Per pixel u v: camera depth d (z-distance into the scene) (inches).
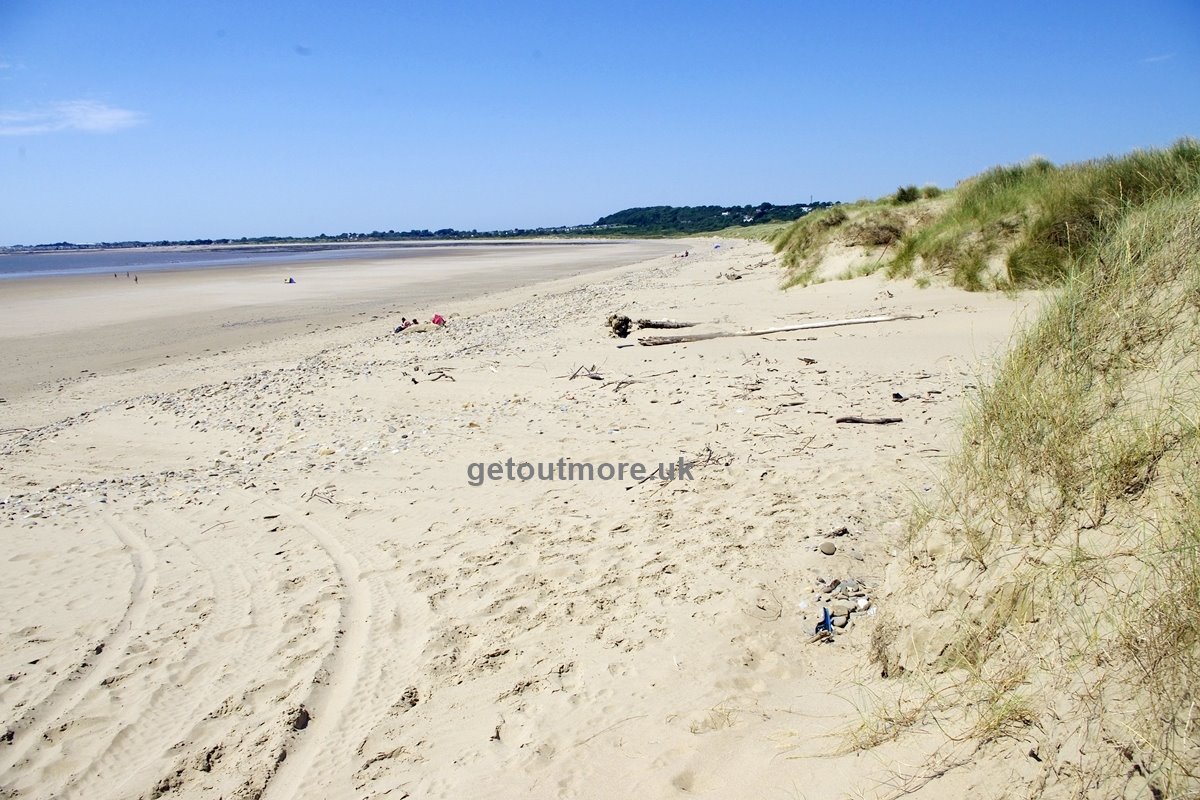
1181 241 155.6
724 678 148.7
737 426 315.9
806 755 116.3
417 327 785.6
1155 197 201.0
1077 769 88.6
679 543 210.5
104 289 1571.1
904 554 166.6
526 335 639.8
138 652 183.9
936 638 129.4
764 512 223.6
